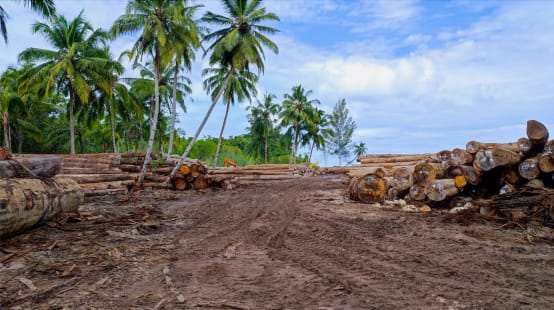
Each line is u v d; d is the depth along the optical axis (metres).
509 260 4.59
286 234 6.43
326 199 10.98
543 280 3.88
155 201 11.49
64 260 4.73
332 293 3.61
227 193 14.08
